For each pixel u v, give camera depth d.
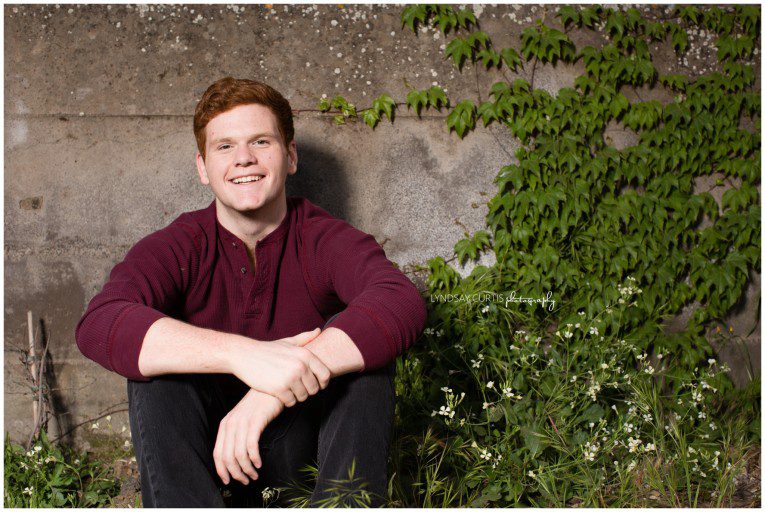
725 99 3.07
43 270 2.86
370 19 2.92
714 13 3.07
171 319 1.62
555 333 2.81
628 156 3.03
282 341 1.66
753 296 3.17
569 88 3.00
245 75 2.88
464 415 2.53
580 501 2.24
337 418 1.66
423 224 2.98
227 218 2.01
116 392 2.92
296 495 1.94
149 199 2.87
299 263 2.04
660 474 2.30
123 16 2.83
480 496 2.14
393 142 2.95
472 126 2.96
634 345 2.98
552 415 2.43
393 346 1.63
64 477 2.55
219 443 1.58
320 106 2.90
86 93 2.83
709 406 2.87
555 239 3.01
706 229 3.11
